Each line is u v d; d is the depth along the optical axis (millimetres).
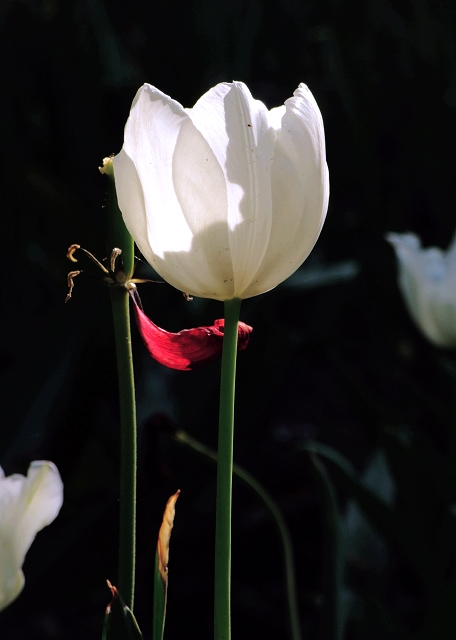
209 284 605
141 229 599
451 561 988
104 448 1415
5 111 1446
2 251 1505
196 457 1260
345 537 946
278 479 1525
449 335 1164
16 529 575
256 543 1447
